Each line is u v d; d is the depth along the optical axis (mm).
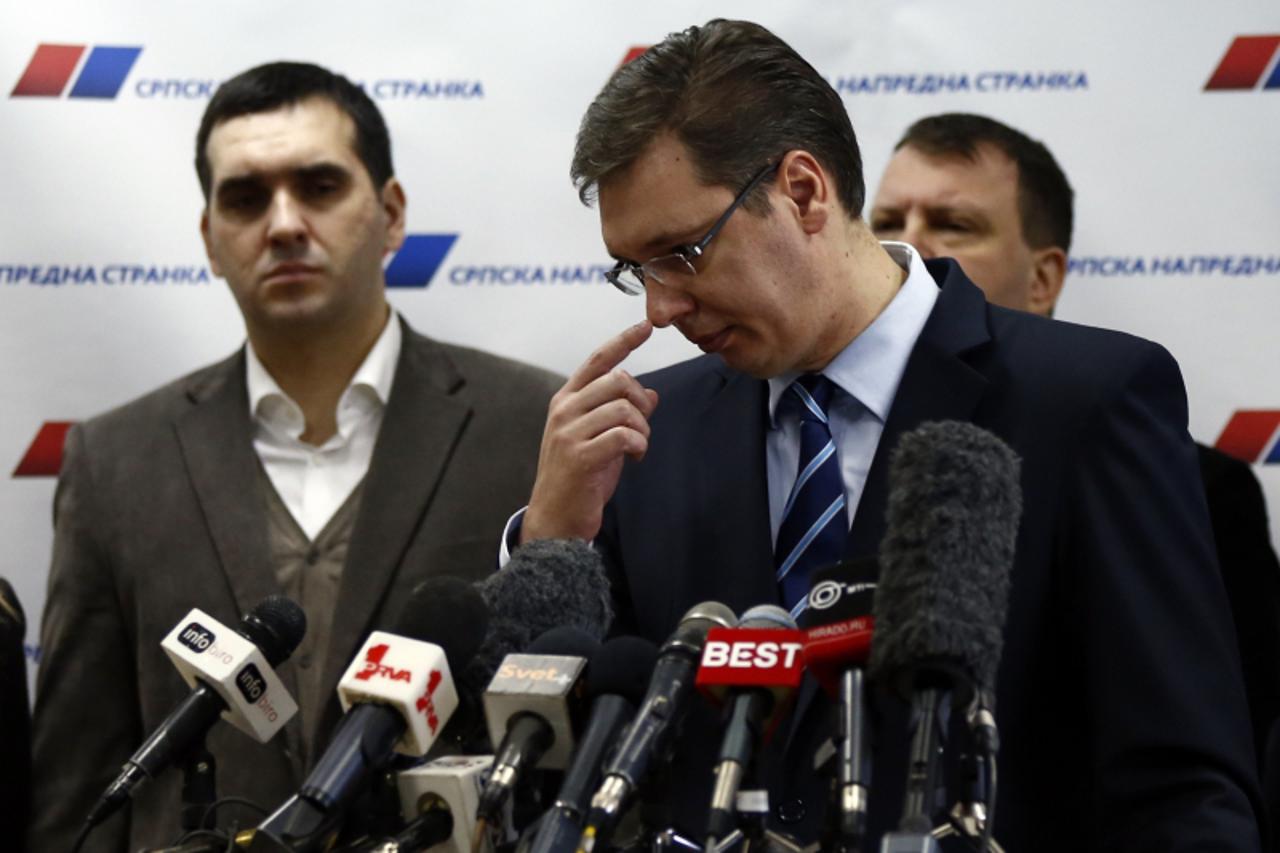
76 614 3555
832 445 2393
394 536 3514
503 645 1970
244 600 3486
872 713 1682
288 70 3846
